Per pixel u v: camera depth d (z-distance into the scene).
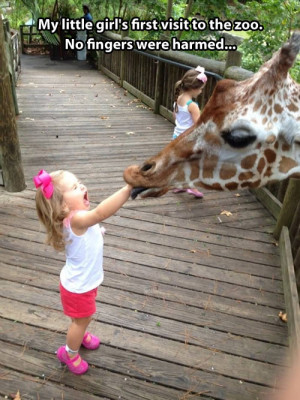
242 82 1.38
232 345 2.34
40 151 5.14
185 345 2.33
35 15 4.76
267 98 1.32
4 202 3.79
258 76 1.34
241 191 4.23
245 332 2.44
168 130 6.34
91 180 4.37
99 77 10.46
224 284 2.84
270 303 2.69
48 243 1.78
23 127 6.10
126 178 1.51
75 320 1.95
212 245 3.30
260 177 1.46
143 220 3.62
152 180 1.49
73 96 8.27
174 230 3.49
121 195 1.58
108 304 2.60
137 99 8.24
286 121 1.35
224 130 1.36
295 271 2.87
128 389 2.06
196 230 3.50
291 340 2.31
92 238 1.81
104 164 4.83
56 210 1.66
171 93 6.66
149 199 4.00
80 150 5.25
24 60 12.37
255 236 3.45
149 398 2.02
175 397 2.03
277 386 2.11
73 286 1.84
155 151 5.35
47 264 2.95
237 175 1.46
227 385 2.11
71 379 2.09
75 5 11.94
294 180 3.07
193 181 1.50
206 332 2.43
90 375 2.12
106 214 1.61
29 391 2.02
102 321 2.46
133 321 2.47
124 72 9.14
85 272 1.82
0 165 3.91
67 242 1.75
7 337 2.31
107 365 2.18
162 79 6.93
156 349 2.29
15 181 3.94
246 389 2.09
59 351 2.13
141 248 3.21
